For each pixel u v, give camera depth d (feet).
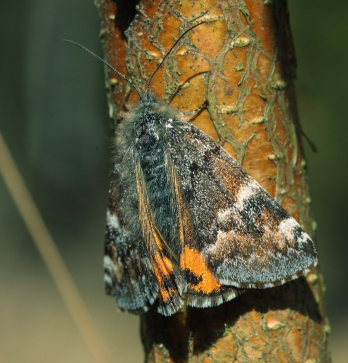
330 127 0.75
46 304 1.05
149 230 0.43
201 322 0.41
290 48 0.42
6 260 1.17
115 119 0.43
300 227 0.41
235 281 0.41
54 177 1.26
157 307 0.42
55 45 1.16
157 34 0.41
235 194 0.42
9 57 1.17
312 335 0.42
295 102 0.43
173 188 0.42
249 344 0.41
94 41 1.14
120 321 1.01
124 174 0.44
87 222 1.28
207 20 0.41
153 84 0.42
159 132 0.43
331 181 0.87
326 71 0.71
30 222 0.48
